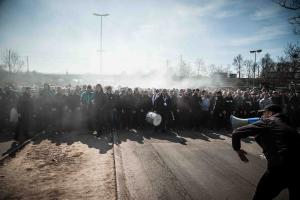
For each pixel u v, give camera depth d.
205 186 5.73
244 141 10.41
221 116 12.63
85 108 11.70
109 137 10.66
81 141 9.88
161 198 5.11
